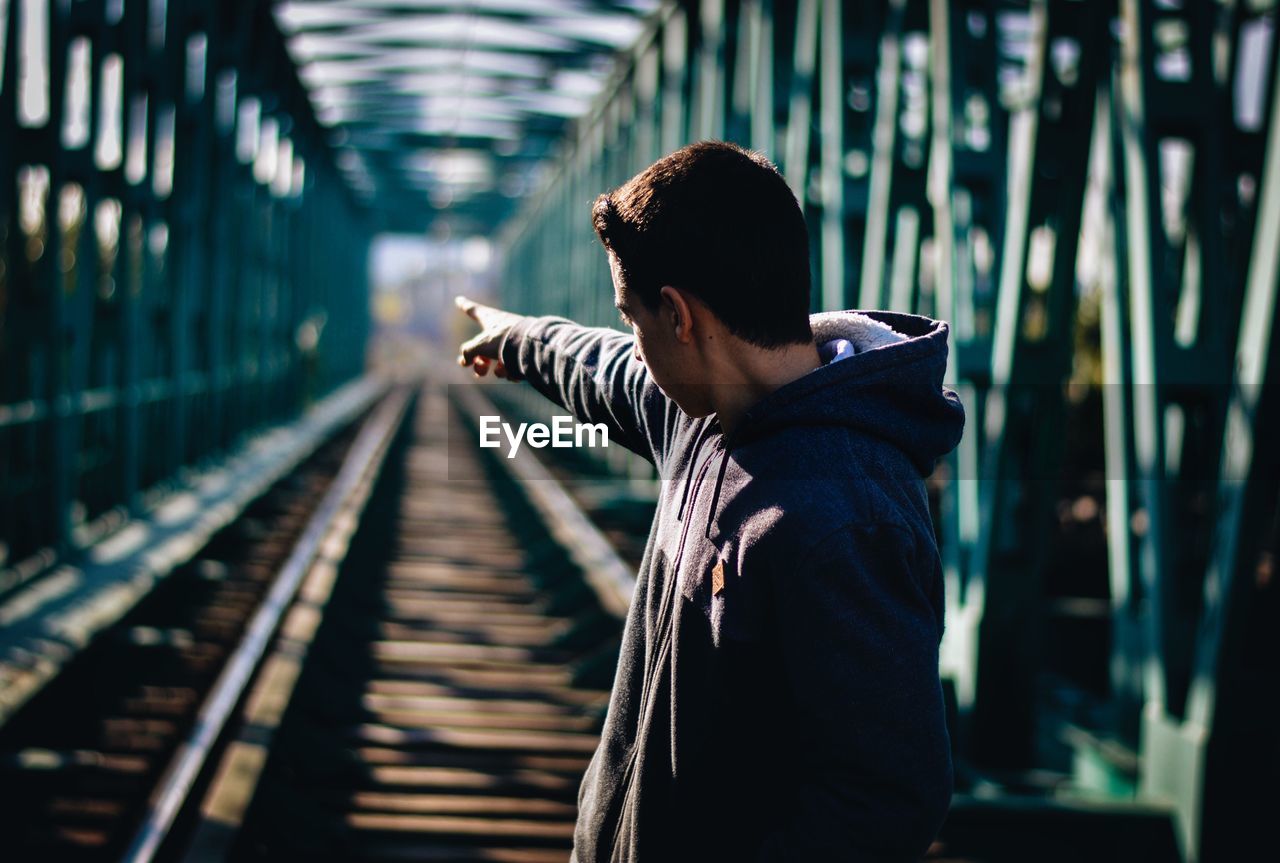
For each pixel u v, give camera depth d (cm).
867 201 657
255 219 1518
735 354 123
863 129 668
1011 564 459
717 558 120
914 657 111
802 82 730
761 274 118
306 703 505
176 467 1026
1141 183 403
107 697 495
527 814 430
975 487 493
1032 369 446
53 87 675
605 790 135
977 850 392
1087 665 700
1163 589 400
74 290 720
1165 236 399
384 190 3997
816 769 114
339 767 444
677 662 123
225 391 1362
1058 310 439
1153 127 405
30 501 667
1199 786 373
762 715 122
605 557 802
